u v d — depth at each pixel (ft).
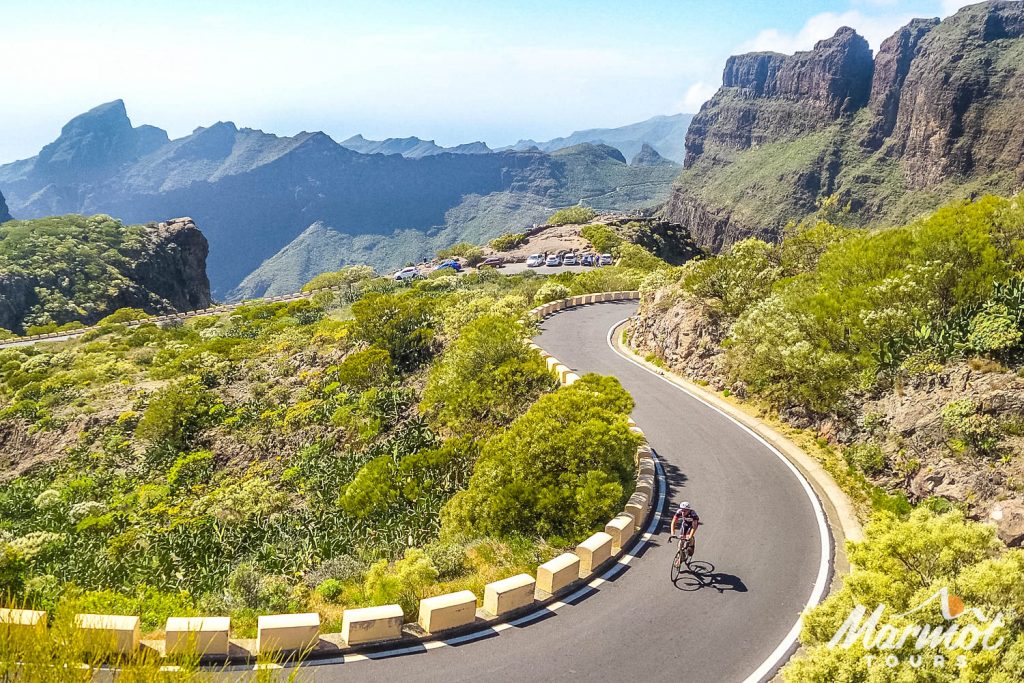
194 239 588.91
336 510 76.59
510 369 91.04
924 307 74.79
